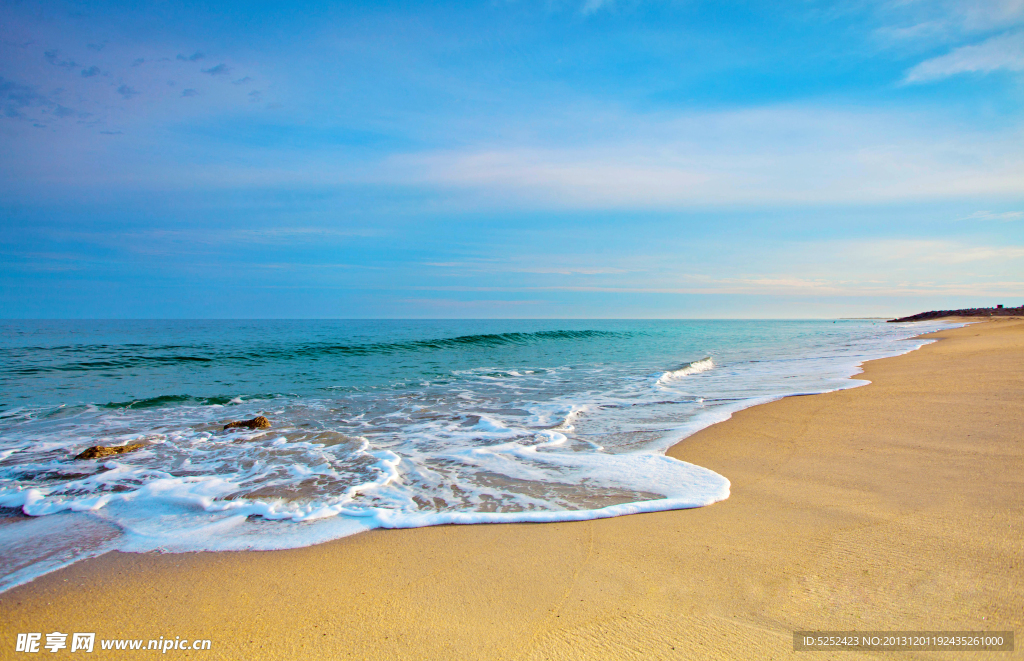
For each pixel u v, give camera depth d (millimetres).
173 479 5379
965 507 3936
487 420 8141
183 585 3223
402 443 6859
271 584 3209
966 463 4996
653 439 6777
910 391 9125
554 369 15883
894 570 3074
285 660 2473
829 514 3984
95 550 3740
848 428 6758
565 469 5531
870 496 4305
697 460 5727
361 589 3117
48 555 3668
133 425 8156
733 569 3193
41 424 8289
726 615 2711
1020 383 9000
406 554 3576
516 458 5992
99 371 14984
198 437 7270
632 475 5242
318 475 5484
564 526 3990
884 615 2645
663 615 2734
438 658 2451
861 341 28219
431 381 13250
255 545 3781
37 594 3145
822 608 2736
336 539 3861
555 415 8547
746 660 2354
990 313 74188
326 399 10555
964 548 3289
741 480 4965
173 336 33781
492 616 2789
